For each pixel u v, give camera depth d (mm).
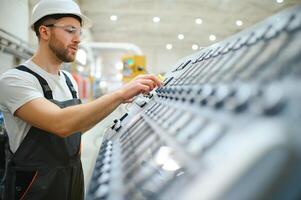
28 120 909
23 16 5074
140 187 360
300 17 367
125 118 854
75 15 1152
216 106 339
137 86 863
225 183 209
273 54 354
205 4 8695
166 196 286
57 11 1098
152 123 563
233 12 9094
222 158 239
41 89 1067
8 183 1064
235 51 521
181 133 375
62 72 1322
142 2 8680
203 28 10648
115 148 602
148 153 458
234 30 10648
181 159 318
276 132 211
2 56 4449
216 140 276
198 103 411
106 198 358
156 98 800
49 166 1063
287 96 237
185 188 252
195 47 12750
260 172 199
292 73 266
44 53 1160
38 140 1062
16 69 1060
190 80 597
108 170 459
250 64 390
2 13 4285
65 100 1167
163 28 10766
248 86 318
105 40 12055
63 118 839
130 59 5793
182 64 953
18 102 923
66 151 1105
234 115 287
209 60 646
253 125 243
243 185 200
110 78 13453
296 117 212
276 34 405
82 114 831
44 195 1044
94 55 11477
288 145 197
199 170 261
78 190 1190
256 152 209
